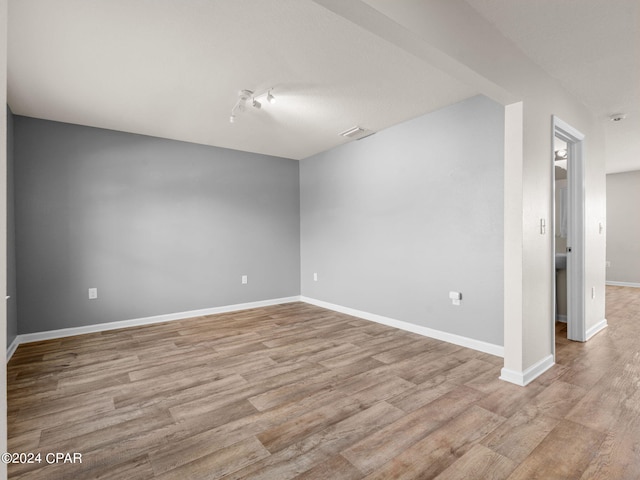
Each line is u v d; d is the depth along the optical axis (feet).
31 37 6.87
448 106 10.68
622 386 7.48
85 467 5.04
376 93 9.74
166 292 14.01
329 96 9.95
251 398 7.16
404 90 9.55
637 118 11.82
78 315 12.14
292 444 5.56
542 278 8.36
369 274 13.78
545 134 8.50
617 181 22.29
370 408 6.67
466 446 5.42
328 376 8.23
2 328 2.48
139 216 13.42
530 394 7.14
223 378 8.18
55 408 6.79
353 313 14.65
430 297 11.34
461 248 10.37
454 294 10.52
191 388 7.65
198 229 14.84
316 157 16.80
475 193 9.97
